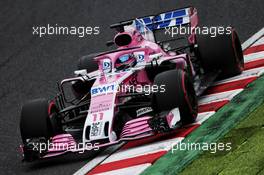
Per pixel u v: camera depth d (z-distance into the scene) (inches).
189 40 1708.9
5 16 2416.3
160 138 1445.6
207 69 1675.7
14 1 2493.8
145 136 1397.6
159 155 1355.8
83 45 2149.4
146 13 2225.6
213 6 2148.1
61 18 2320.4
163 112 1419.8
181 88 1427.2
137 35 1569.9
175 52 1676.9
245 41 1915.6
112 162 1395.2
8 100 1925.4
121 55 1542.8
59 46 2174.0
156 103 1451.8
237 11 2084.2
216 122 1448.1
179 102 1425.9
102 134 1389.0
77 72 1552.7
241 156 1262.3
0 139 1689.2
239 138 1341.0
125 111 1513.3
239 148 1298.0
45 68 2068.2
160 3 2263.8
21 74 2064.5
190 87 1469.0
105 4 2338.8
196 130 1432.1
